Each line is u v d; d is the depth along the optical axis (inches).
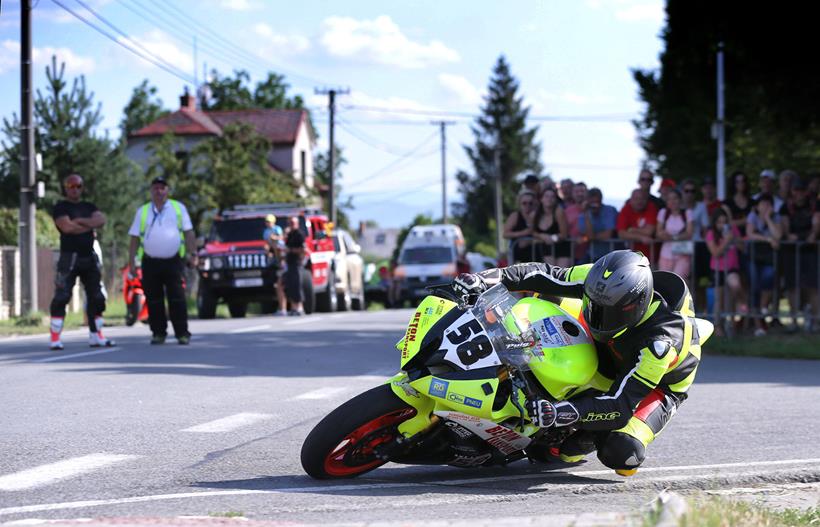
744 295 1174.3
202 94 5615.2
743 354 1048.8
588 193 1184.2
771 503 430.3
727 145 2682.1
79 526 343.3
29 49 1715.1
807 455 528.1
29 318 1589.6
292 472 479.5
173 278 1119.0
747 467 496.4
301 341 1171.9
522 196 1184.2
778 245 1155.3
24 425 600.1
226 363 938.1
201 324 1507.1
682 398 496.7
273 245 1800.0
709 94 2474.2
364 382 807.7
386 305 2866.6
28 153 1708.9
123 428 591.5
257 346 1107.3
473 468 500.4
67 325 1537.9
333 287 2059.5
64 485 446.0
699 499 386.3
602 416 448.8
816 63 1872.5
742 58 2015.3
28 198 1707.7
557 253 1178.6
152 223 1109.1
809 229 1159.0
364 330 1344.7
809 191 1162.6
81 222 1077.1
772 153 2554.1
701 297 1190.3
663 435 586.9
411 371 450.6
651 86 2738.7
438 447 466.3
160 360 959.0
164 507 404.2
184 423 609.9
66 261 1075.9
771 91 1987.0
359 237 7160.4
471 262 2992.1
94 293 1095.0
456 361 439.5
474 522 327.6
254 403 692.1
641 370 456.8
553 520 324.8
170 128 3526.1
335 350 1066.7
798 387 794.8
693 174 2832.2
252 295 1833.2
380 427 462.3
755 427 612.4
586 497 438.9
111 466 487.5
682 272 1168.8
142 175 3080.7
